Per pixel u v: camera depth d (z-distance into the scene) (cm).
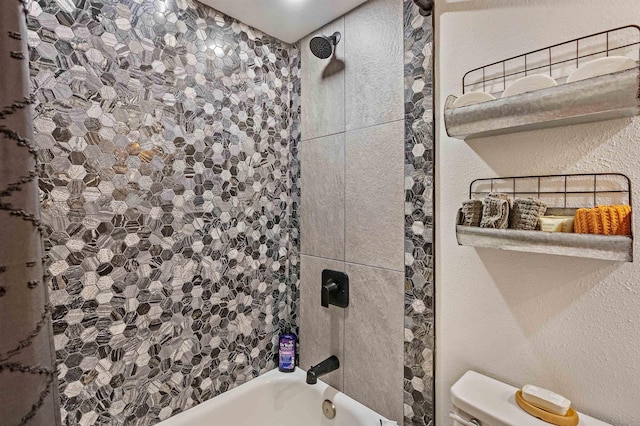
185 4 122
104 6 101
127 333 108
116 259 105
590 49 78
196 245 126
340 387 138
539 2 86
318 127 146
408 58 112
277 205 156
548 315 86
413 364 112
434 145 106
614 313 76
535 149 86
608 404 77
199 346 128
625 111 67
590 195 78
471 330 100
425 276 109
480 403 83
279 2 126
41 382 47
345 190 134
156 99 114
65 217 95
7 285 44
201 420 124
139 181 110
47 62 91
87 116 98
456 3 102
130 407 109
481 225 88
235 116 138
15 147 45
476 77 98
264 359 153
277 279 158
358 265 130
